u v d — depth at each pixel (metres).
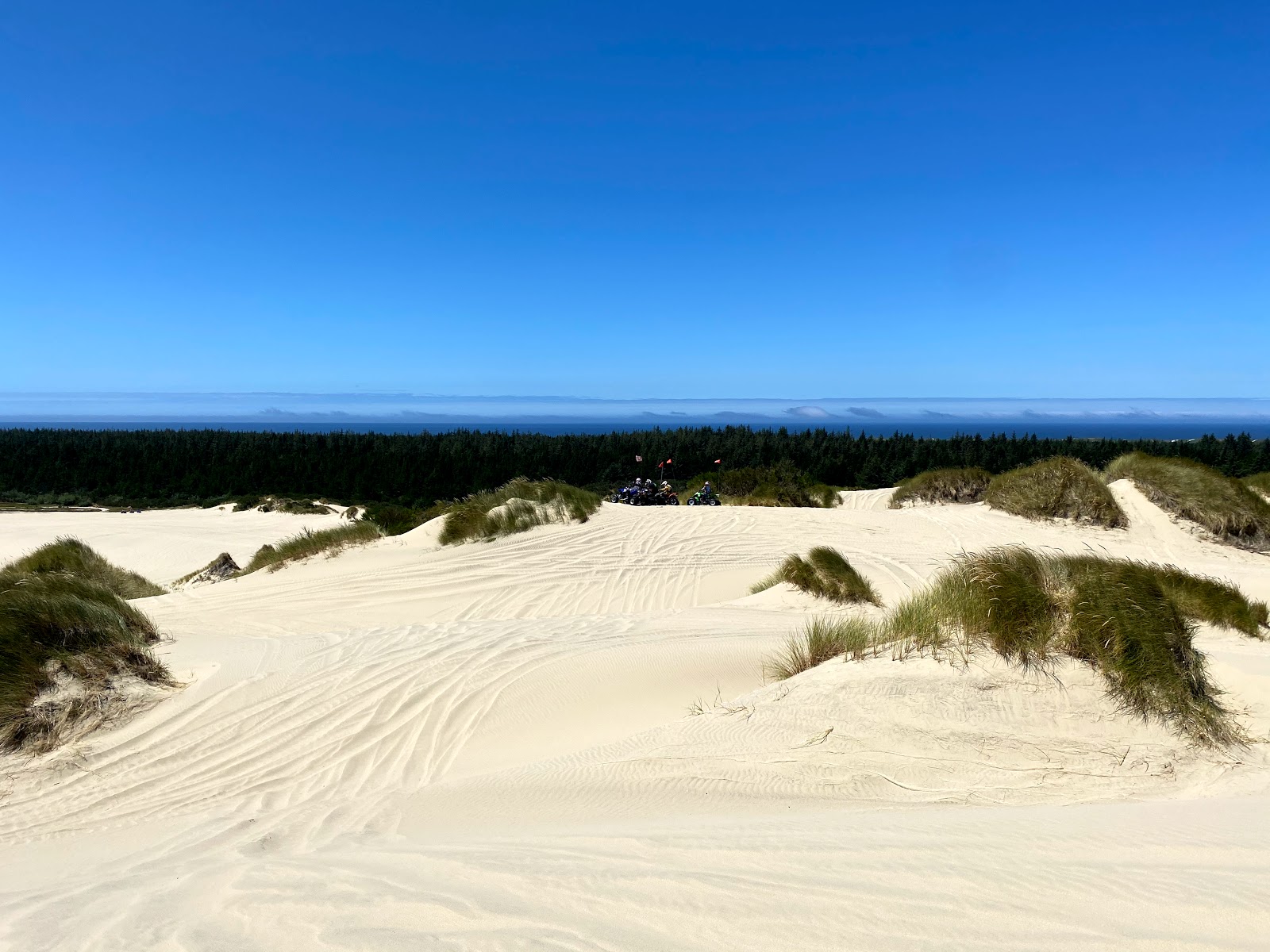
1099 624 5.00
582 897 2.56
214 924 2.52
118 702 5.83
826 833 3.31
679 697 6.27
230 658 7.23
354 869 3.11
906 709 4.85
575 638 8.00
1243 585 9.41
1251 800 3.65
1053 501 14.09
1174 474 13.70
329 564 12.88
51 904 2.94
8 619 5.87
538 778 4.70
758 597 10.26
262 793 4.80
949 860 2.79
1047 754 4.38
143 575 19.56
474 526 13.45
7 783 4.85
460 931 2.29
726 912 2.37
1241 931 2.04
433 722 5.96
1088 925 2.14
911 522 14.53
